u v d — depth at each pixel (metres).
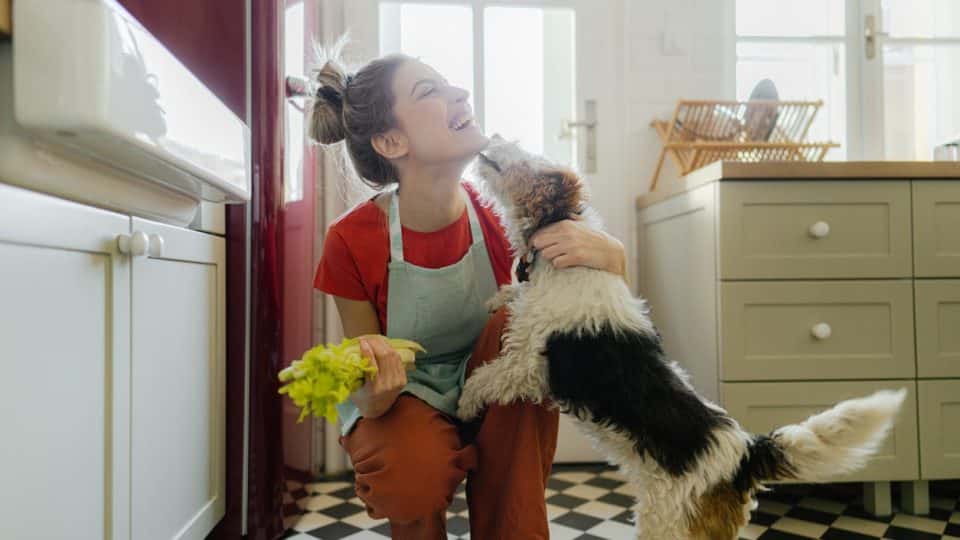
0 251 0.57
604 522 1.44
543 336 0.81
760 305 1.40
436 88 0.93
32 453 0.63
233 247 1.26
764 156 1.80
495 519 0.92
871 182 1.40
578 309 0.81
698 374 1.53
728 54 2.02
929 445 1.40
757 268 1.40
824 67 2.04
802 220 1.40
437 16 1.93
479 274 1.02
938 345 1.40
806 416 1.40
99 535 0.76
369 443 0.91
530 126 1.97
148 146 0.65
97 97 0.56
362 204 1.02
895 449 1.39
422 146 0.90
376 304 0.99
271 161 1.29
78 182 0.69
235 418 1.26
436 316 0.98
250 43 1.28
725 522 0.78
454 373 1.03
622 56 1.99
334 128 1.01
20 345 0.61
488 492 0.93
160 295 0.93
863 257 1.40
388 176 1.02
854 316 1.41
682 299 1.63
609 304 0.82
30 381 0.62
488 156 0.90
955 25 2.03
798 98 2.04
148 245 0.83
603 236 0.88
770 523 1.42
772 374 1.40
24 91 0.55
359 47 1.89
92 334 0.74
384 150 0.93
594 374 0.79
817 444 0.78
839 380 1.40
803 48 2.03
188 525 1.04
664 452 0.77
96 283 0.75
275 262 1.30
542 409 0.93
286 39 1.41
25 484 0.62
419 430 0.91
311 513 1.53
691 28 2.01
